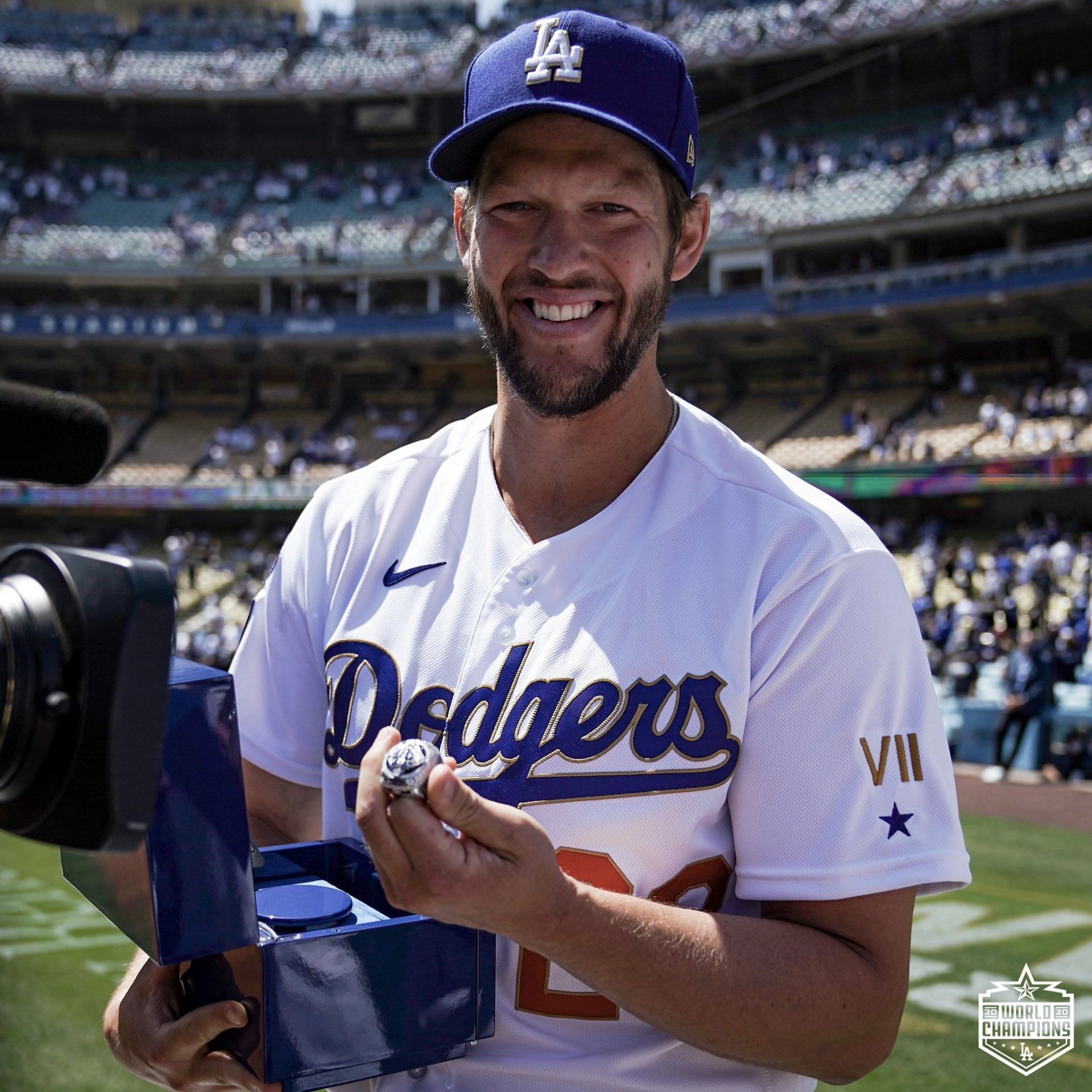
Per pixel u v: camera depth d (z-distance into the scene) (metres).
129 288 31.84
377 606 1.52
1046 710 11.98
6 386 0.98
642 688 1.34
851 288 24.05
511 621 1.41
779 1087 1.41
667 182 1.42
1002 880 7.32
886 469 21.92
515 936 1.14
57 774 0.83
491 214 1.43
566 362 1.41
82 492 27.95
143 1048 1.30
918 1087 4.21
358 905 1.32
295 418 31.08
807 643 1.34
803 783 1.33
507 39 1.43
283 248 29.66
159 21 34.22
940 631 16.81
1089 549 18.78
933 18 25.14
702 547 1.40
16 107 31.83
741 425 26.61
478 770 1.37
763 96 29.09
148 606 0.82
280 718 1.65
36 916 6.74
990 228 24.25
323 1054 1.19
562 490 1.49
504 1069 1.32
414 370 31.12
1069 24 25.02
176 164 33.06
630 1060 1.33
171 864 1.15
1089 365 22.89
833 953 1.28
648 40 1.39
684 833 1.34
